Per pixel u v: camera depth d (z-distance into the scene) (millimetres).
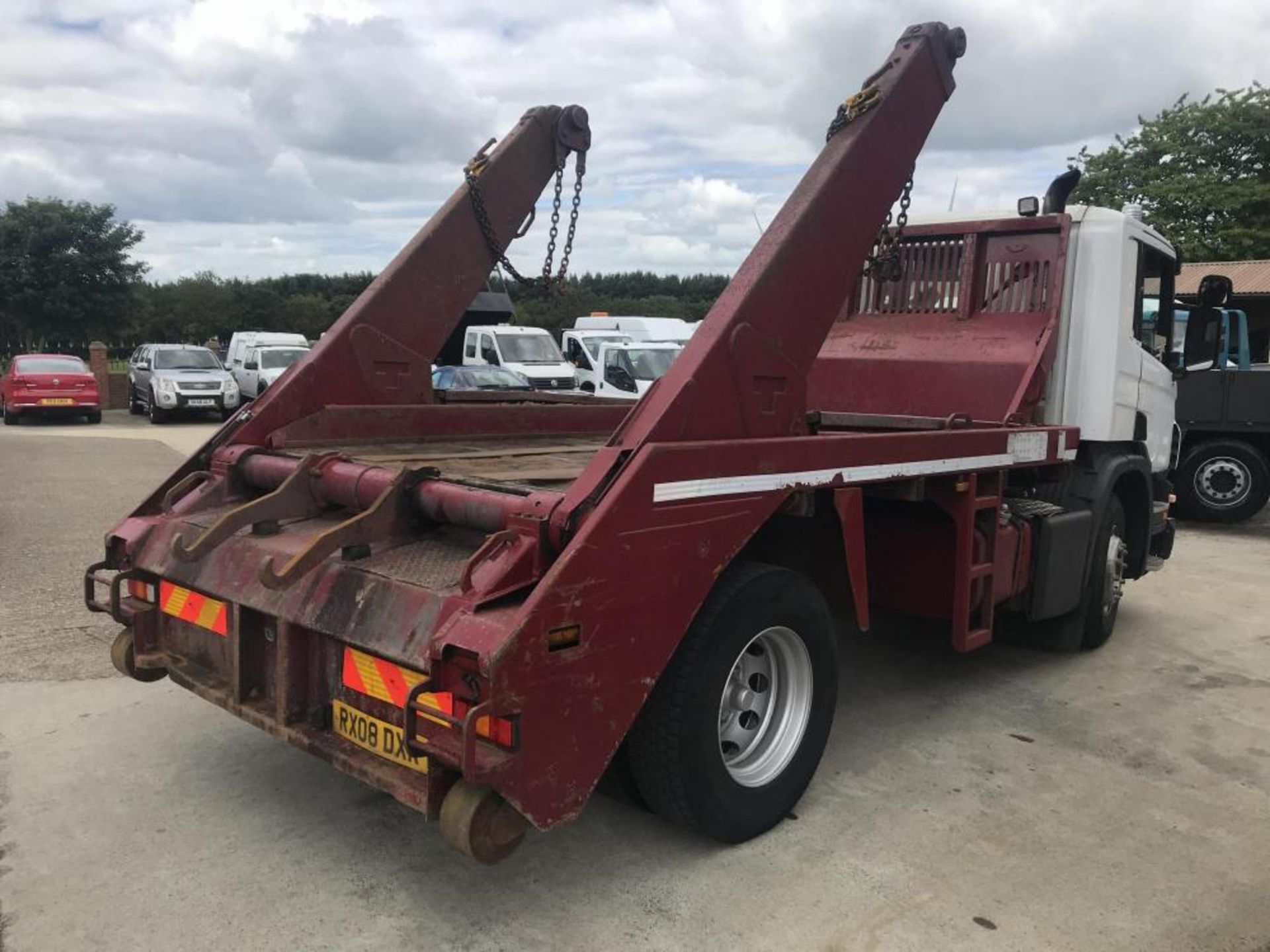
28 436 19703
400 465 4020
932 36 4137
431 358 5031
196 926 3039
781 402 3613
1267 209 33938
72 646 5727
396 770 2918
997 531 4746
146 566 3799
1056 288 5480
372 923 3076
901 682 5504
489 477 3686
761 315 3484
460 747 2678
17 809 3781
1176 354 6707
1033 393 5352
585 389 21062
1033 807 3963
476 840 2658
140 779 4043
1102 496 5676
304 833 3623
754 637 3443
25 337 38531
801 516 3613
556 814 2766
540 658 2676
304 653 3234
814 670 3777
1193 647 6289
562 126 5289
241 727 4598
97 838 3568
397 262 4902
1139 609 7285
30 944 2930
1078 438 5383
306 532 3607
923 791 4094
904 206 4164
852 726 4832
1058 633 5848
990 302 5789
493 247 5168
